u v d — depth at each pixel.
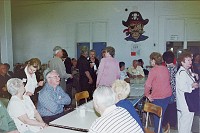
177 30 7.02
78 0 7.81
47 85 2.83
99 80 3.77
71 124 2.17
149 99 3.11
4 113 2.25
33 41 8.54
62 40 8.12
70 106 3.53
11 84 2.36
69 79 5.34
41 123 2.40
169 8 7.02
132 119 1.73
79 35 7.93
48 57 8.36
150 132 2.63
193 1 6.81
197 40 6.86
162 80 3.04
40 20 8.35
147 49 7.28
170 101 3.23
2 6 5.20
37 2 8.10
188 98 2.99
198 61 3.29
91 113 2.55
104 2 7.56
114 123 1.64
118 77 3.82
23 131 2.32
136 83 4.67
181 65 3.06
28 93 2.67
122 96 2.13
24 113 2.34
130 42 7.41
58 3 8.05
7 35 5.27
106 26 7.61
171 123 3.63
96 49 7.77
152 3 7.14
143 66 7.04
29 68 3.08
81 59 4.76
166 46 7.14
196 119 3.68
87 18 7.79
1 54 5.29
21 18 8.64
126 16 7.38
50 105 2.74
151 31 7.21
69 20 7.99
